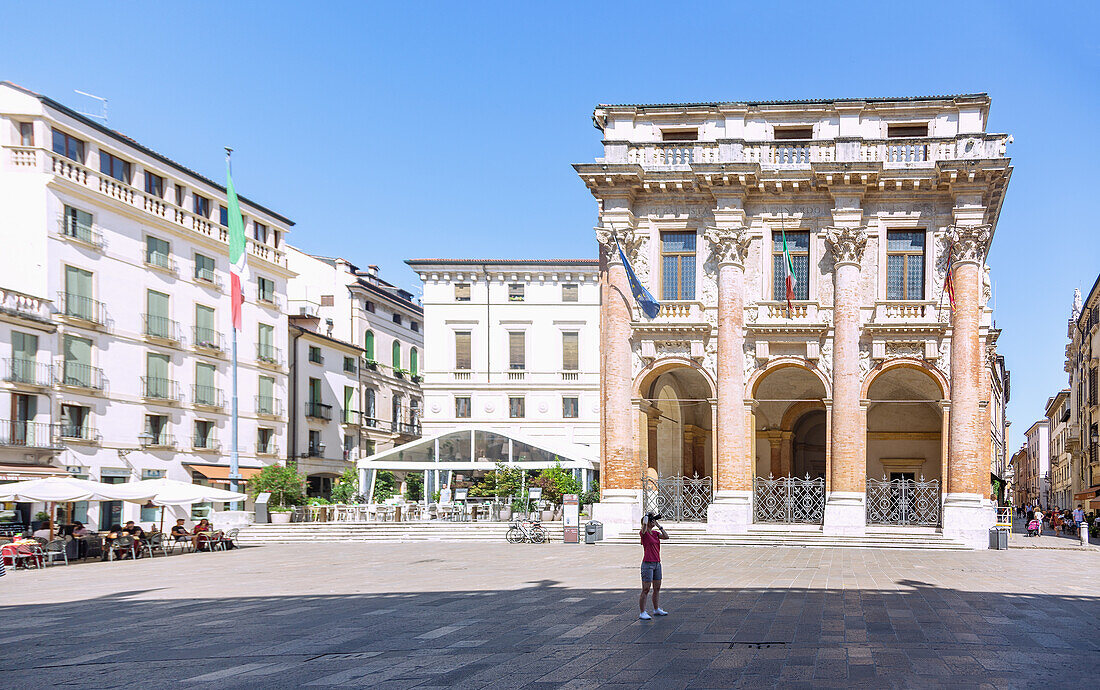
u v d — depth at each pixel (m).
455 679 11.01
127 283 45.88
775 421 43.53
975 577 22.61
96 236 44.00
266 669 11.80
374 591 20.45
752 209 35.81
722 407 34.69
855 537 32.72
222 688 10.75
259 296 56.16
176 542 39.06
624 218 35.94
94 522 43.16
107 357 44.41
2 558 27.22
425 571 25.14
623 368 35.59
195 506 49.69
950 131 35.22
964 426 32.84
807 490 36.56
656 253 36.34
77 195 42.91
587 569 24.91
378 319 70.44
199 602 19.19
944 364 33.62
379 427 69.44
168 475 48.03
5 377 38.84
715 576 22.81
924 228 34.59
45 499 30.52
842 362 34.00
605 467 35.62
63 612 18.11
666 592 19.44
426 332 60.19
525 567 25.81
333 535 39.47
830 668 11.42
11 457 39.00
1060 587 20.52
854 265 34.38
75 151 43.47
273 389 56.69
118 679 11.41
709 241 35.78
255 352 55.34
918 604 17.34
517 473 44.53
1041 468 132.00
